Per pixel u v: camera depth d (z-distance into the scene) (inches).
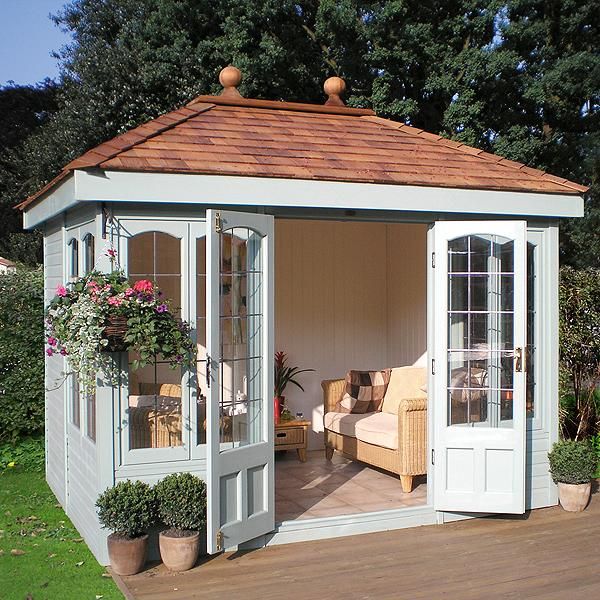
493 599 176.2
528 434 247.4
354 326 353.1
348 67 561.6
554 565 198.1
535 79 557.3
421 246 326.0
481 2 555.5
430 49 547.5
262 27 567.5
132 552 188.9
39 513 248.1
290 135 244.5
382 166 228.7
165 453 200.8
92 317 181.6
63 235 241.1
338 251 348.8
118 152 197.6
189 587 182.1
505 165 255.9
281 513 234.4
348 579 188.4
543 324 249.9
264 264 210.2
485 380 234.8
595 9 565.3
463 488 233.3
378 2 550.0
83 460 219.8
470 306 233.5
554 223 251.0
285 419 315.3
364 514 227.1
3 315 328.2
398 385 307.9
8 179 729.6
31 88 807.7
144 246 200.7
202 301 207.0
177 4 569.6
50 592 179.2
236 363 203.2
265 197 206.5
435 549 210.8
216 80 566.6
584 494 244.8
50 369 281.3
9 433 336.8
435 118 585.3
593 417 331.9
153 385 208.4
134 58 580.1
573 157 617.6
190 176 198.1
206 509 196.5
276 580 187.2
